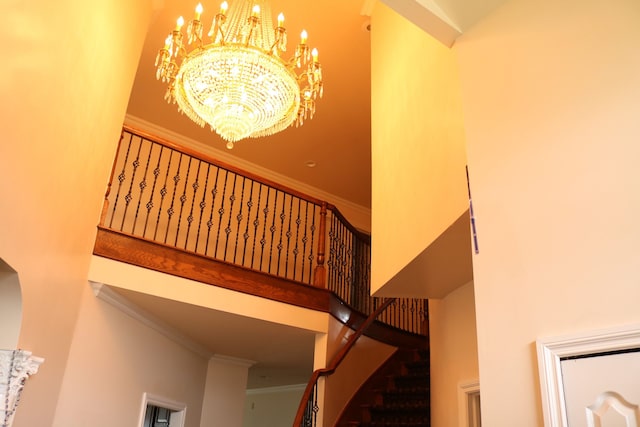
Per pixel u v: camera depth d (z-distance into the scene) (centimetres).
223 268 465
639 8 153
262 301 479
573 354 142
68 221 323
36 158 249
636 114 144
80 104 309
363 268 742
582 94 164
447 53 292
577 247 151
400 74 388
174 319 488
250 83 351
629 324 129
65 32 268
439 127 295
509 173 184
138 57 460
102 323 408
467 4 221
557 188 163
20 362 256
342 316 551
